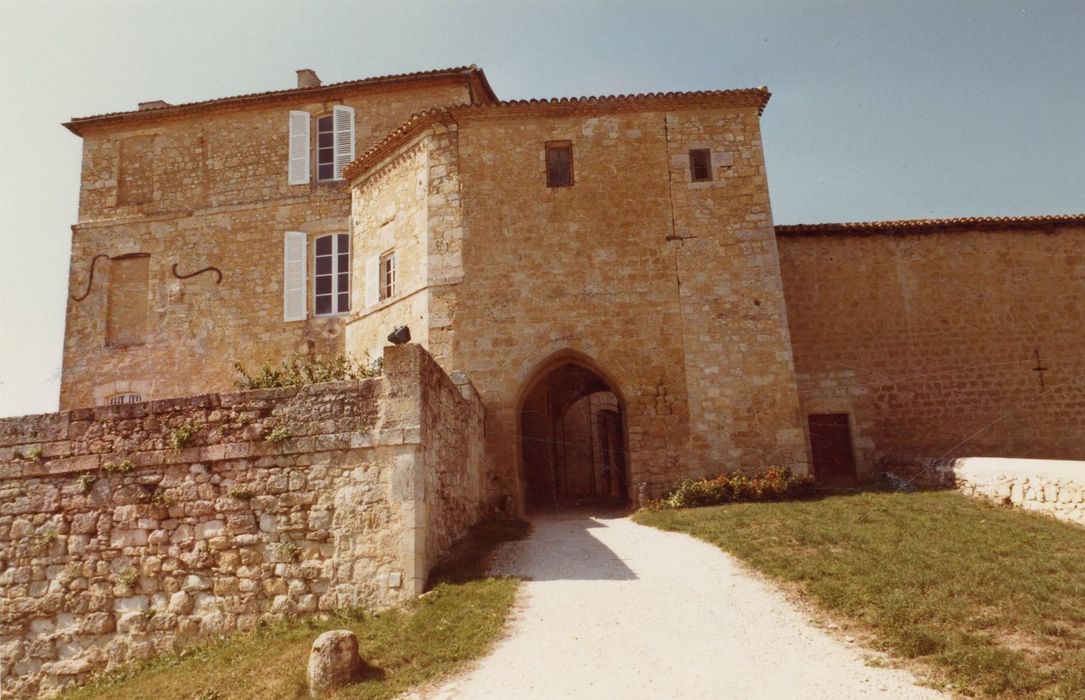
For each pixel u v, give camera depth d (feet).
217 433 34.01
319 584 31.37
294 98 68.08
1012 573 27.73
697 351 51.70
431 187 54.70
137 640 32.40
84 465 34.96
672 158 54.65
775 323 51.93
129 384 65.62
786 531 35.81
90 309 67.56
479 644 25.14
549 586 30.76
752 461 49.88
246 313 65.51
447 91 66.80
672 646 24.18
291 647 27.07
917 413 57.67
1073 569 28.12
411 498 31.32
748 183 54.13
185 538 33.17
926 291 59.62
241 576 32.14
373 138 66.95
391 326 56.44
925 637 22.68
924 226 59.72
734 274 52.80
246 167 68.28
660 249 53.21
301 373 48.08
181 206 68.28
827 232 59.62
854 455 56.65
